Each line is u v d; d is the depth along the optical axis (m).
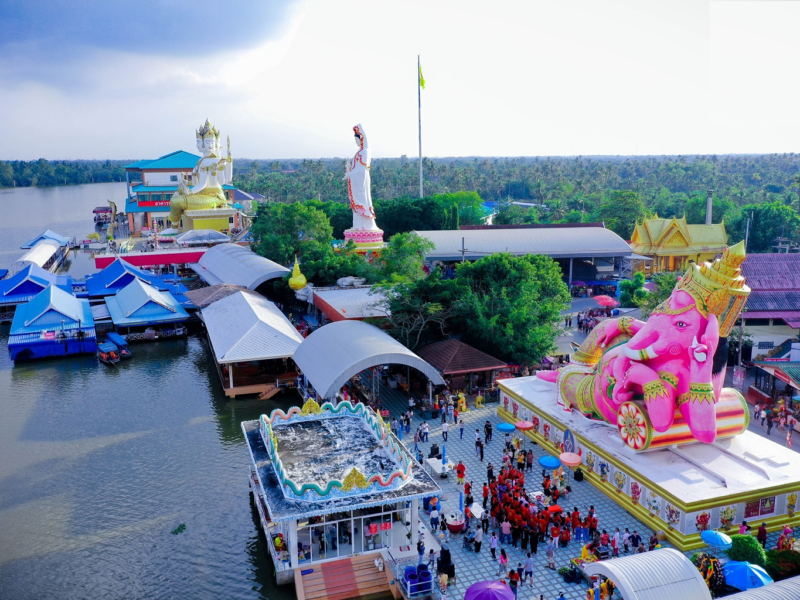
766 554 31.83
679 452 39.50
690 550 34.16
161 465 47.53
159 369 70.25
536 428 48.78
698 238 111.69
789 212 129.25
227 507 41.88
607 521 37.53
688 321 37.97
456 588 32.34
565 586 32.34
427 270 101.94
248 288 88.62
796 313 66.56
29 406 59.34
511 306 62.03
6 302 93.38
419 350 61.53
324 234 113.31
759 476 36.56
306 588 32.69
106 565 35.78
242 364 69.19
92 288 98.56
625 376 40.25
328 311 71.62
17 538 38.34
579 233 110.12
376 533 34.78
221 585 34.22
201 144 147.62
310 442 40.75
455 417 53.22
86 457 48.84
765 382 55.38
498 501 38.09
